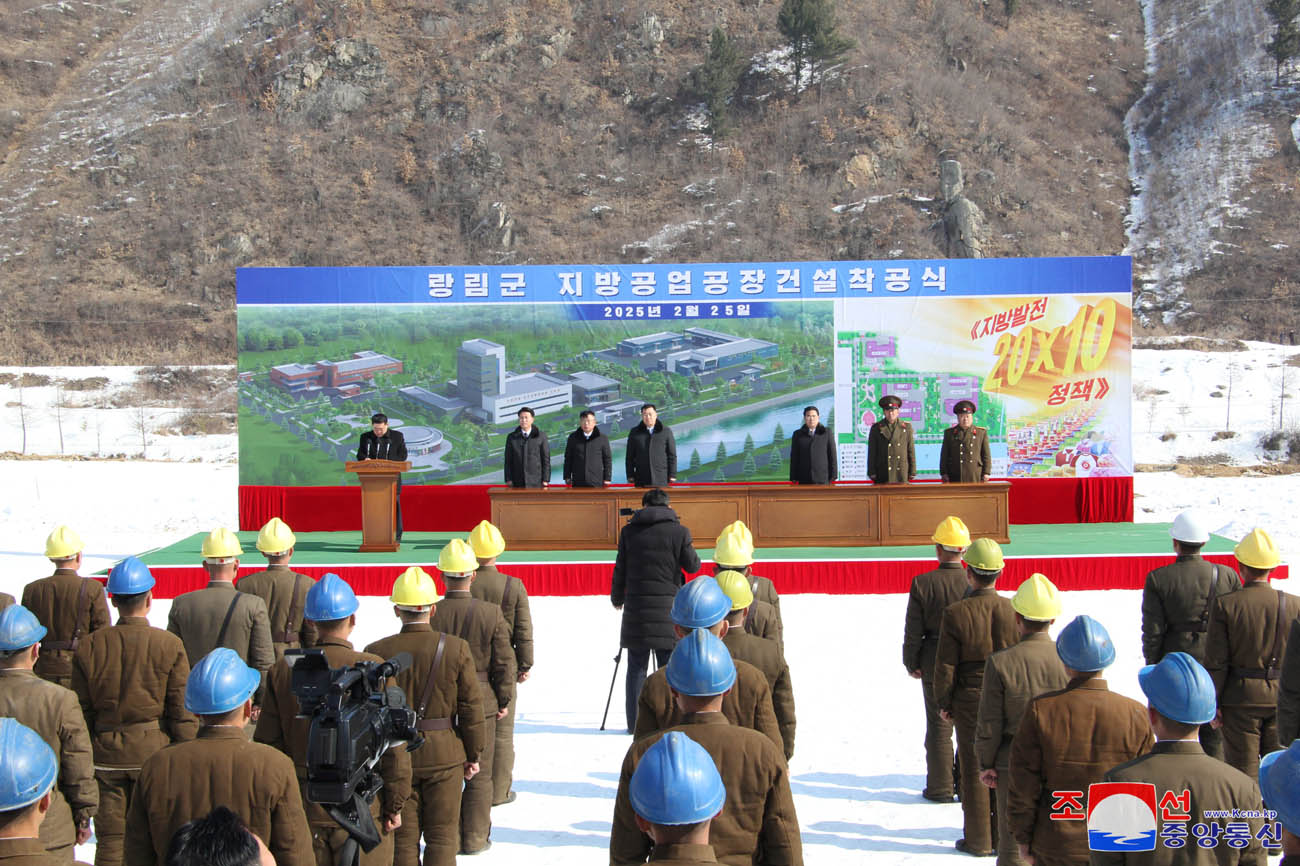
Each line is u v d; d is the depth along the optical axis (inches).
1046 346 730.2
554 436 745.6
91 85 2731.3
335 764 145.6
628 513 341.7
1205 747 267.6
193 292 2133.4
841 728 353.7
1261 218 2188.7
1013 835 181.6
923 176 2279.8
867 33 2630.4
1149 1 2888.8
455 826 216.2
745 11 2696.9
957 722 248.5
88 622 294.0
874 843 258.1
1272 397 1466.5
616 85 2524.6
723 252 2124.8
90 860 270.4
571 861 250.8
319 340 733.3
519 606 296.7
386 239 2207.2
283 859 157.2
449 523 737.0
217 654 162.7
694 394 745.6
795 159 2321.6
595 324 743.1
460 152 2357.3
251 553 638.5
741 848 146.1
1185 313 1995.6
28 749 124.5
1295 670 214.2
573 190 2300.7
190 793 155.3
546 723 370.3
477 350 737.6
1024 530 697.0
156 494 1088.2
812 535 602.5
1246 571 249.4
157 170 2406.5
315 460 734.5
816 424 613.0
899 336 735.7
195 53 2728.8
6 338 1991.9
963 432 608.4
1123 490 732.0
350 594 198.1
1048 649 208.2
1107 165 2415.1
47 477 1180.5
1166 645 276.2
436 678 211.9
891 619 518.3
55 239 2257.6
